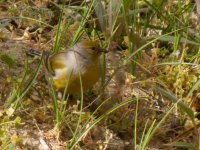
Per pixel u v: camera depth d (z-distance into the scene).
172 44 13.79
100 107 11.23
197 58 12.66
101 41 12.84
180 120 11.34
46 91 11.87
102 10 12.20
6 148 10.03
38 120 10.99
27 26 14.13
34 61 12.77
